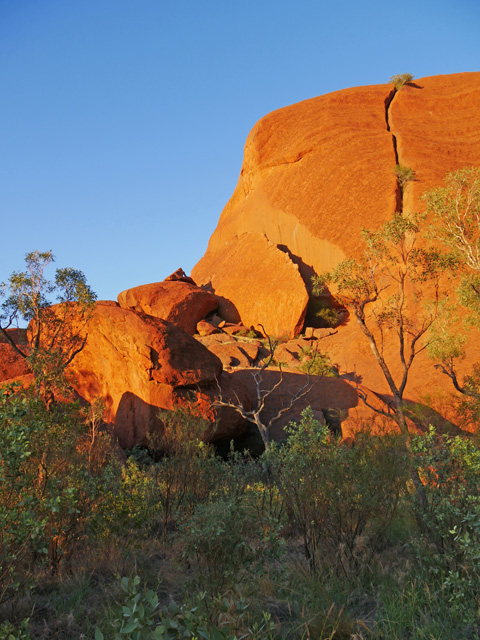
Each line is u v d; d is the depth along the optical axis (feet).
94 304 70.38
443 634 12.30
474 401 45.24
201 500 26.66
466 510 15.46
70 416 26.08
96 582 18.13
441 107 206.59
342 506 18.63
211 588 15.12
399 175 163.63
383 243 48.08
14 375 78.38
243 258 185.98
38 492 18.43
